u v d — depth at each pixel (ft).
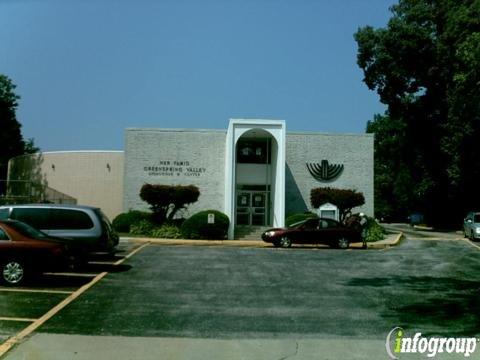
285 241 88.58
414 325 34.58
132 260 65.16
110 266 59.47
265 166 116.98
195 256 71.05
